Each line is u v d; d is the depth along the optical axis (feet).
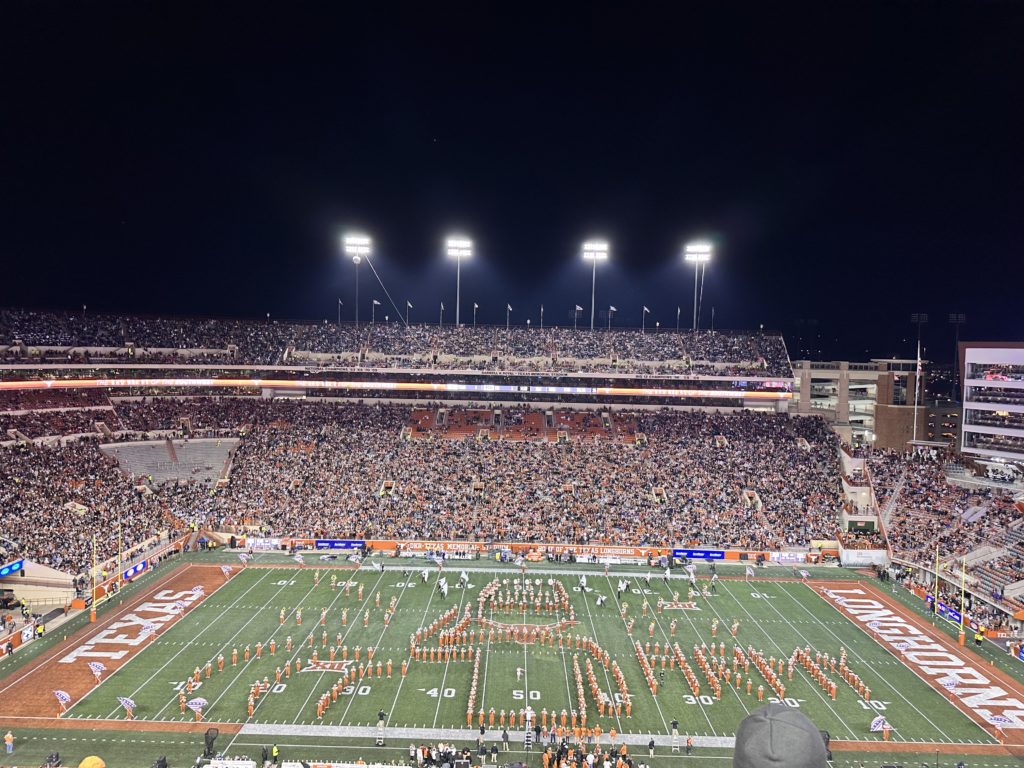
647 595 170.30
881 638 145.48
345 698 115.14
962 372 226.79
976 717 112.68
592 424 269.03
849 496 221.66
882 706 115.85
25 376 220.23
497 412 276.82
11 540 164.86
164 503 212.64
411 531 206.08
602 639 141.90
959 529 193.06
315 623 147.43
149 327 273.33
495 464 240.12
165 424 251.60
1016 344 209.87
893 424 251.39
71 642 136.36
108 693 115.44
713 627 147.33
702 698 117.70
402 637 140.46
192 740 101.55
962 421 225.56
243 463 237.04
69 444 220.23
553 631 145.59
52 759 93.09
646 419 271.90
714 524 210.18
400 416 270.87
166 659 128.77
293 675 122.83
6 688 116.88
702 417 272.72
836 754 100.94
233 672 123.65
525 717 109.19
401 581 176.55
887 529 204.03
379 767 91.15
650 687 120.88
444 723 107.65
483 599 160.35
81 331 255.29
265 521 210.18
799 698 118.32
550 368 273.33
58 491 193.16
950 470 222.48
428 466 237.86
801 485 228.22
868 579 186.39
